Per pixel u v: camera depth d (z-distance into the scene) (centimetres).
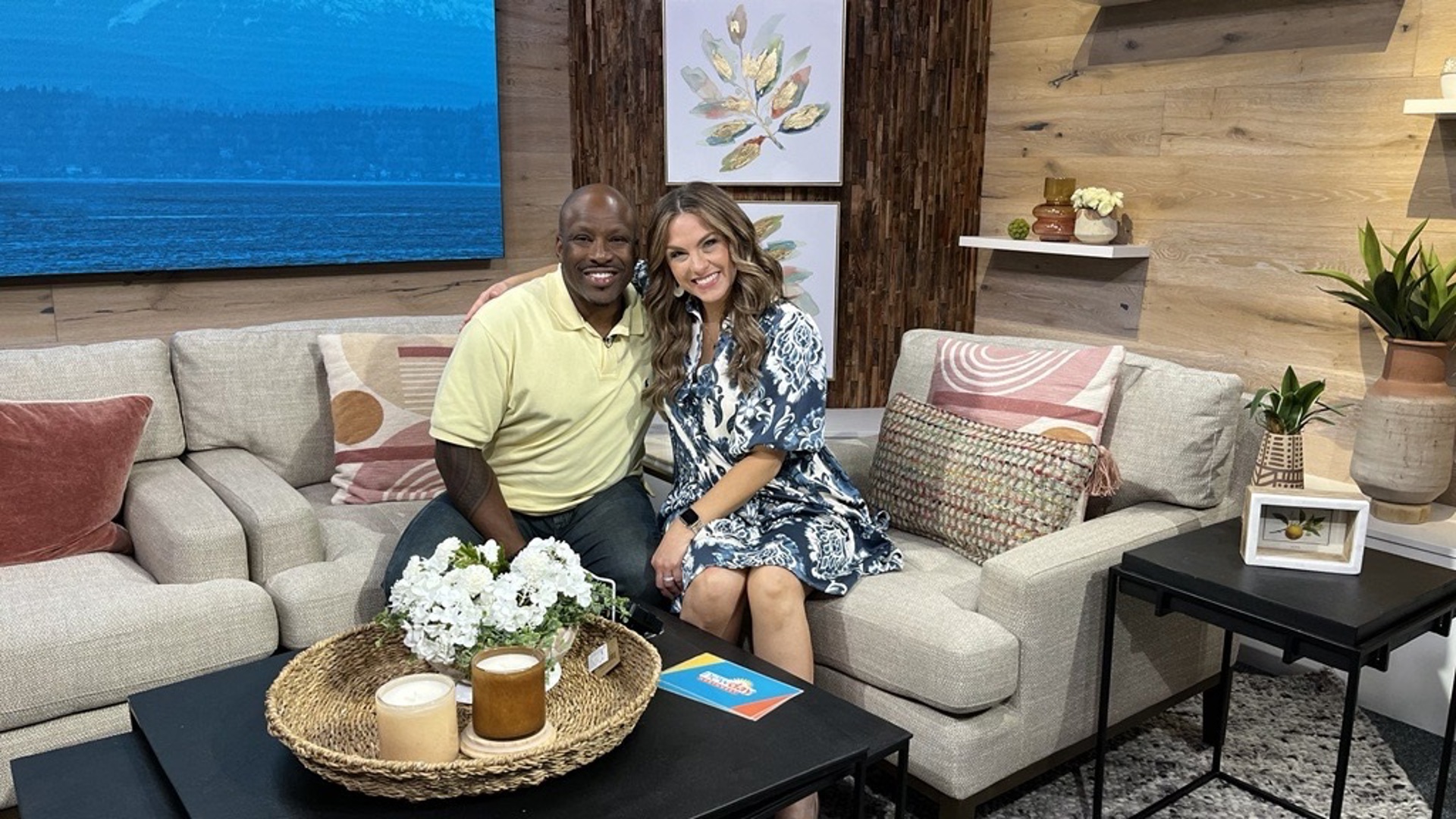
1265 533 191
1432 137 245
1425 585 179
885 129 334
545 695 146
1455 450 250
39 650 175
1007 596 188
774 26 315
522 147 310
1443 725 231
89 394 235
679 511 217
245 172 271
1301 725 238
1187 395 216
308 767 130
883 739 145
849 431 318
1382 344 259
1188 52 290
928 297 354
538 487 223
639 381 226
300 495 217
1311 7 263
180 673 187
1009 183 344
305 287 288
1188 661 220
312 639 199
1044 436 219
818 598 204
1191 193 295
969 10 337
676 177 322
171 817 131
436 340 263
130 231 259
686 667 166
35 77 242
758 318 208
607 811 128
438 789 127
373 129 285
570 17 308
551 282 220
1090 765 221
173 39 256
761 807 135
